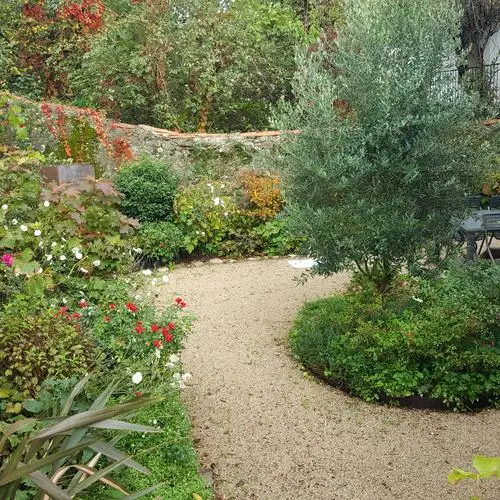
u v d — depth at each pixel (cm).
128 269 618
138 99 1100
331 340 459
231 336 548
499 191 759
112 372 353
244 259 857
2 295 452
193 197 860
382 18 454
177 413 353
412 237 459
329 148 453
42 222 596
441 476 339
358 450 367
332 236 463
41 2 1193
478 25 1220
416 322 446
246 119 1220
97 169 929
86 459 274
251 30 1212
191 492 294
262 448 369
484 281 457
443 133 454
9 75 1142
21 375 319
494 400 420
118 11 1244
